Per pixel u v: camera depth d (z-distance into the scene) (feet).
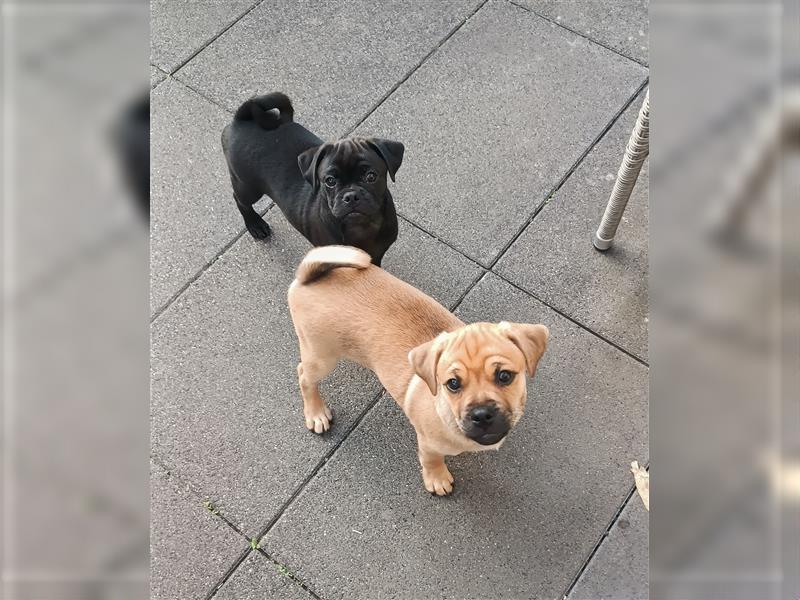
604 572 3.17
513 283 3.87
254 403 3.65
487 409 2.55
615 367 3.63
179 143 4.35
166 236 4.09
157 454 3.53
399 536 3.29
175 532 3.34
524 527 3.28
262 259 4.00
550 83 4.45
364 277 3.07
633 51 4.54
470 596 3.16
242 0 4.81
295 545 3.30
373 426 3.56
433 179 4.19
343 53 4.62
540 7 4.71
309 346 3.16
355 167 3.28
